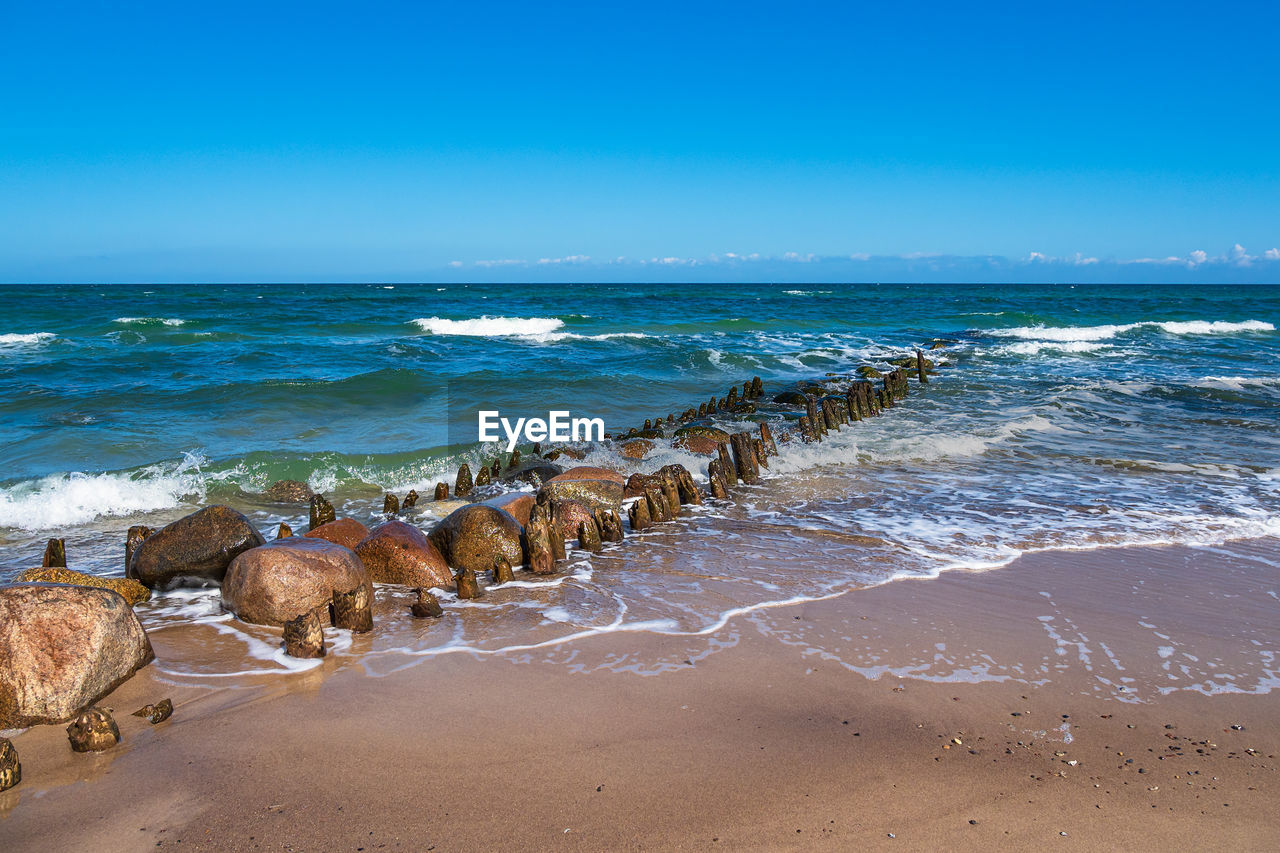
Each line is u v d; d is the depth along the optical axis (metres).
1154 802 4.23
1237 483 11.79
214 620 6.68
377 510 10.63
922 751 4.70
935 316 52.62
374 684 5.50
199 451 13.40
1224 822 4.08
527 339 33.38
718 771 4.45
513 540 8.19
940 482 11.83
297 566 6.64
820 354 31.12
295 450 13.53
